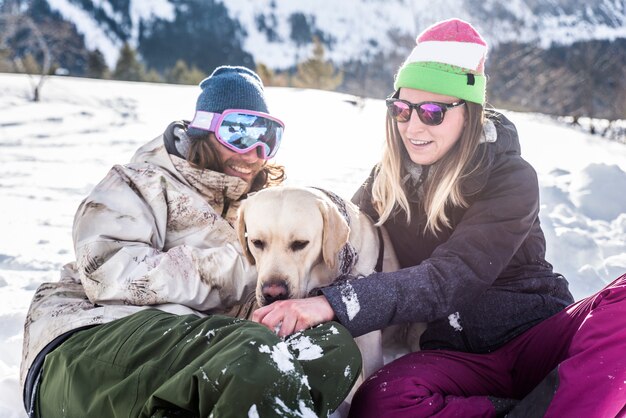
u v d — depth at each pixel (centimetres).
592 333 197
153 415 176
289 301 227
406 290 233
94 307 248
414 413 210
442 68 264
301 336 206
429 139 269
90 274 250
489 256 244
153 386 185
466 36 267
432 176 276
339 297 229
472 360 241
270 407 168
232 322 197
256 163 303
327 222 261
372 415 216
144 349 197
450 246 249
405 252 300
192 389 170
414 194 286
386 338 320
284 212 257
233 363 169
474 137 262
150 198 277
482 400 217
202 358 179
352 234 281
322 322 223
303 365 192
